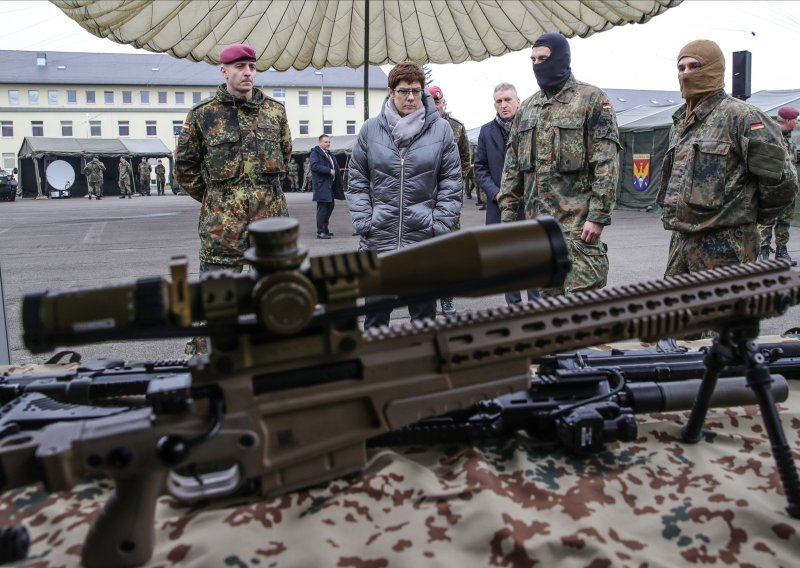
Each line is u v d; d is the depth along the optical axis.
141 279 1.11
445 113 7.19
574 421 1.69
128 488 1.25
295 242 1.17
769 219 3.44
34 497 1.61
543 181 3.83
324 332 1.27
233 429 1.24
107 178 41.81
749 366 1.58
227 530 1.43
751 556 1.39
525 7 4.18
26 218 19.55
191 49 3.99
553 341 1.40
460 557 1.37
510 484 1.61
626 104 41.19
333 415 1.32
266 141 3.95
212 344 1.22
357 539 1.42
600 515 1.49
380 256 1.24
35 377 2.04
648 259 9.09
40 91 58.75
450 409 1.37
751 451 1.79
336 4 4.16
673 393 1.86
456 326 1.36
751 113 3.28
